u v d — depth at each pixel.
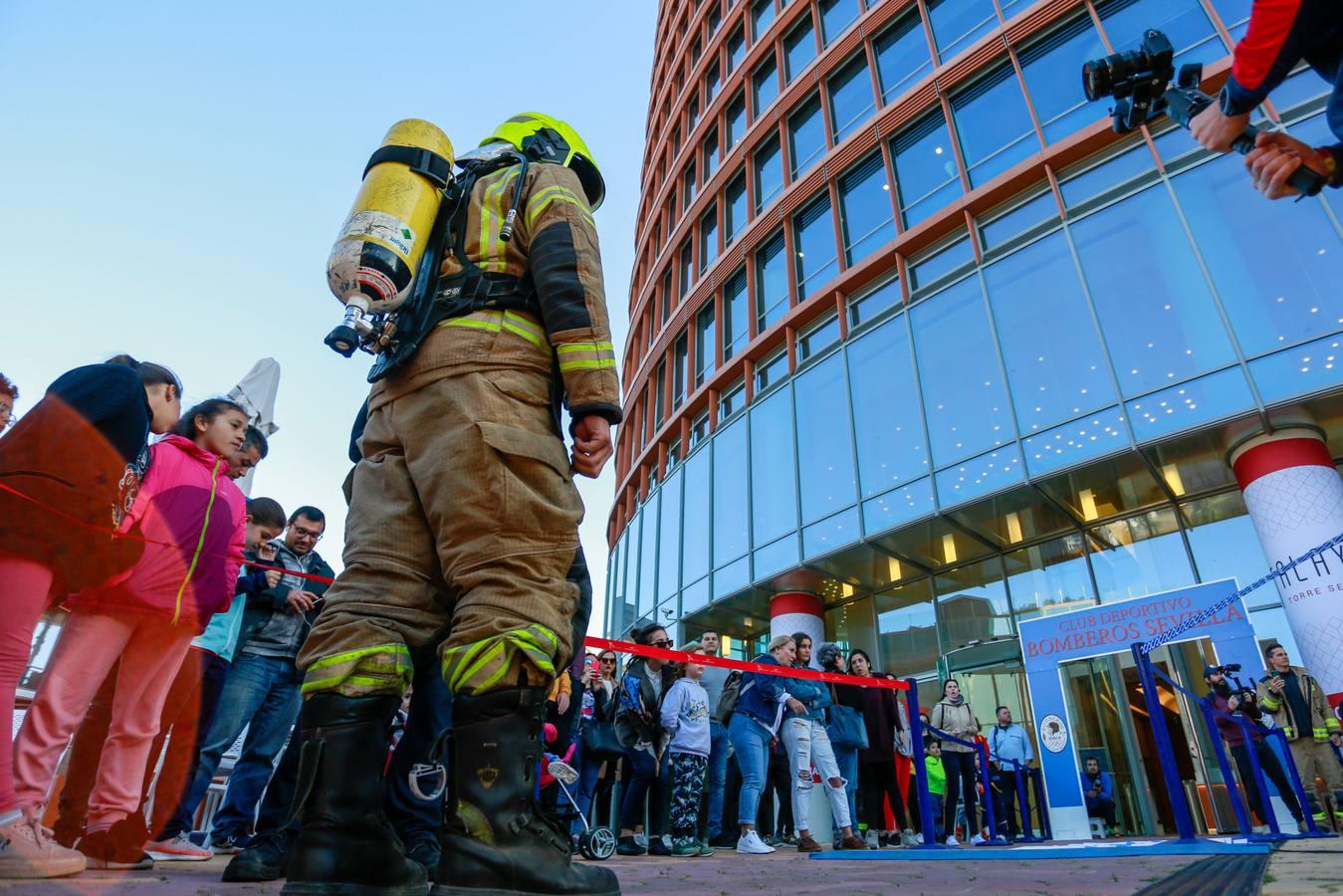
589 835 4.26
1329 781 7.14
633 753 5.59
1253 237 9.57
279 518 3.89
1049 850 3.71
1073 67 12.60
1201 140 1.74
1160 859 2.83
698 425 18.11
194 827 4.46
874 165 15.45
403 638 1.29
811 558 12.87
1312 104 9.79
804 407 14.34
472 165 1.62
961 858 3.48
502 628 1.20
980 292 12.04
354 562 1.34
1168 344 9.75
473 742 1.17
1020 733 9.00
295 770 2.51
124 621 1.84
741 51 22.11
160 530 2.10
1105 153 11.56
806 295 15.92
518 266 1.50
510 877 1.11
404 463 1.40
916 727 5.72
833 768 5.67
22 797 1.50
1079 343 10.55
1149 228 10.49
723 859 4.25
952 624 12.31
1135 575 10.63
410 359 1.41
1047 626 9.75
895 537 11.88
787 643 5.99
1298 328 8.86
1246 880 1.75
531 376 1.40
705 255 20.58
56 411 1.70
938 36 15.30
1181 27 11.57
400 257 1.35
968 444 11.23
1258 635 9.20
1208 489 10.29
